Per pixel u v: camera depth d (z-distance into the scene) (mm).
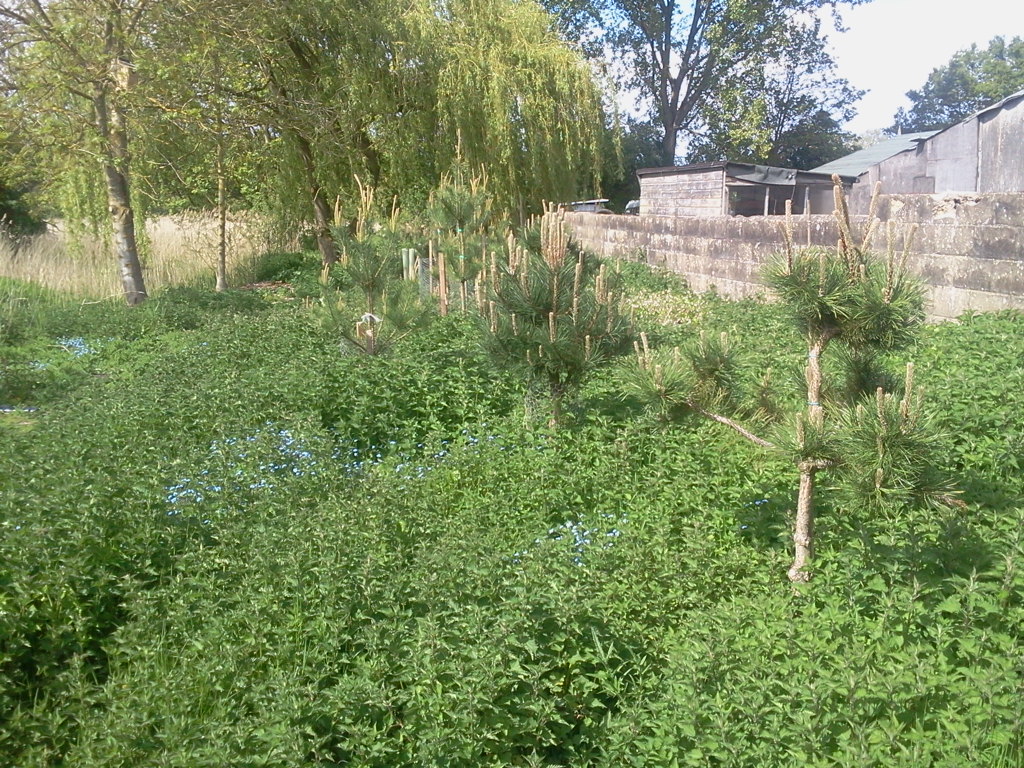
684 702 3570
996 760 3191
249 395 8117
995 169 13086
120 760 3547
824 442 4465
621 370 5363
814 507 5297
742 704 3504
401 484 6039
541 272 7379
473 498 6176
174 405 7816
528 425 7438
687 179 22938
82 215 18969
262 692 3781
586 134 21969
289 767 3383
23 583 4344
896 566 4242
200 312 15055
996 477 5590
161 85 15367
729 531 5375
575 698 4008
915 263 10633
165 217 24719
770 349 9430
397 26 20094
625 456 6594
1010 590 4062
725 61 40281
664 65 41281
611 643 4148
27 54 14984
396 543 5250
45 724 3832
